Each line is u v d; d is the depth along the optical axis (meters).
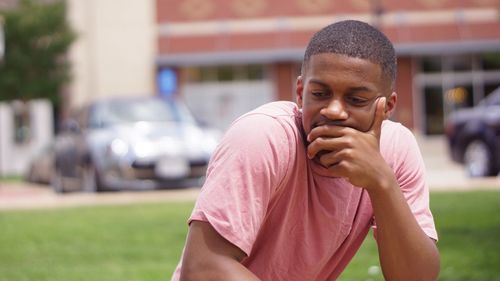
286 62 32.22
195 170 12.34
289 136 2.41
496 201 10.20
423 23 31.88
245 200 2.31
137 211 10.14
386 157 2.67
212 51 32.28
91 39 32.66
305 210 2.50
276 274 2.58
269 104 2.54
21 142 29.78
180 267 2.56
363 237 2.77
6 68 28.25
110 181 12.09
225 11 32.75
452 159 15.70
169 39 32.69
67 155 13.78
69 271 6.45
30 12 28.14
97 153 12.37
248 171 2.33
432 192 11.46
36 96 28.70
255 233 2.34
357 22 2.40
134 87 32.72
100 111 13.43
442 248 7.08
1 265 6.80
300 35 32.31
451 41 31.36
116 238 8.05
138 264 6.73
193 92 32.94
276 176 2.38
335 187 2.52
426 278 2.46
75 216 9.84
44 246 7.71
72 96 32.41
